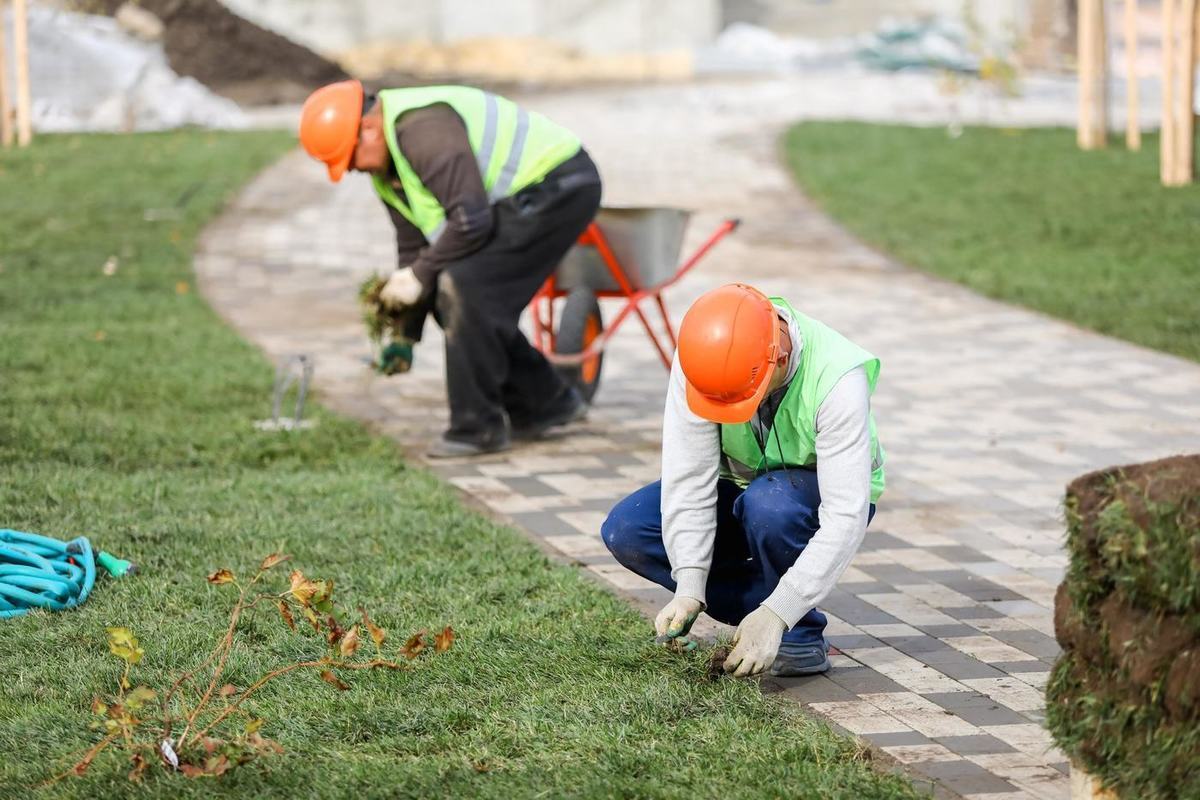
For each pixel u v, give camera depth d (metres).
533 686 6.31
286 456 10.40
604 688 6.28
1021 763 5.76
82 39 35.03
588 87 44.84
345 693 6.18
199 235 21.19
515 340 10.73
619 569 8.23
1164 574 4.43
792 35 58.53
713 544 6.45
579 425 11.84
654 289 11.59
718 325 5.82
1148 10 56.47
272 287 17.98
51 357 13.20
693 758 5.59
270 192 25.02
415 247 10.74
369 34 54.25
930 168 26.95
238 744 5.38
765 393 5.89
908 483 10.23
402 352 10.58
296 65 41.16
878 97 41.12
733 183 26.22
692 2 55.56
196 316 15.56
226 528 8.51
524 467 10.50
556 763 5.56
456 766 5.52
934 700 6.42
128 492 9.20
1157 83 44.09
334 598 7.38
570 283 11.91
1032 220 21.84
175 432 10.77
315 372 13.45
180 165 26.89
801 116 36.56
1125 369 13.83
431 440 11.20
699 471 6.25
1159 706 4.57
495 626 6.98
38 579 7.25
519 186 10.19
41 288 16.73
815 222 22.73
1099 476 4.79
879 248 20.64
